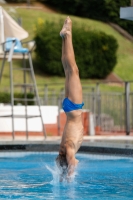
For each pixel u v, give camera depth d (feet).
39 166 49.47
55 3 276.21
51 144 57.47
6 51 73.20
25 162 52.47
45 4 279.28
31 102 104.12
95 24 256.52
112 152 53.06
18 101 104.01
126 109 84.74
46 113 83.41
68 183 38.88
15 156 57.47
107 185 38.34
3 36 79.56
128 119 84.99
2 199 33.22
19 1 273.54
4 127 81.82
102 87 188.34
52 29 201.05
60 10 276.00
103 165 49.26
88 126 88.28
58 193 35.17
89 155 54.65
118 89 188.14
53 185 38.45
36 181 40.50
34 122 82.64
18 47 73.77
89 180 40.57
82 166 48.62
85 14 270.67
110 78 207.31
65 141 36.01
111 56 205.16
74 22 214.48
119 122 105.81
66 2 273.95
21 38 84.17
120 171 45.47
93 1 267.59
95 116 96.58
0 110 81.66
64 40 36.58
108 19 266.16
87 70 202.28
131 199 32.94
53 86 185.68
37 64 207.82
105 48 204.03
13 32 83.56
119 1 262.88
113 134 90.43
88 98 100.48
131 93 93.56
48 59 199.41
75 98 35.88
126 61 228.22
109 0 261.85
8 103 107.65
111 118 100.94
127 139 68.13
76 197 33.68
